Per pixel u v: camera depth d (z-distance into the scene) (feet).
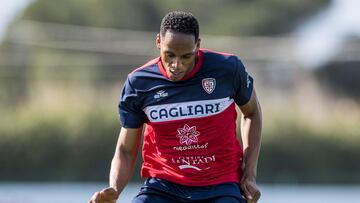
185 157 61.67
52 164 315.58
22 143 315.78
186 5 454.40
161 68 61.21
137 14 451.12
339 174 309.83
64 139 313.94
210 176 61.82
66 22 443.73
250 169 63.00
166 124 61.41
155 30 453.58
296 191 261.03
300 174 311.06
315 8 450.30
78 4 449.06
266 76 370.32
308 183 309.63
